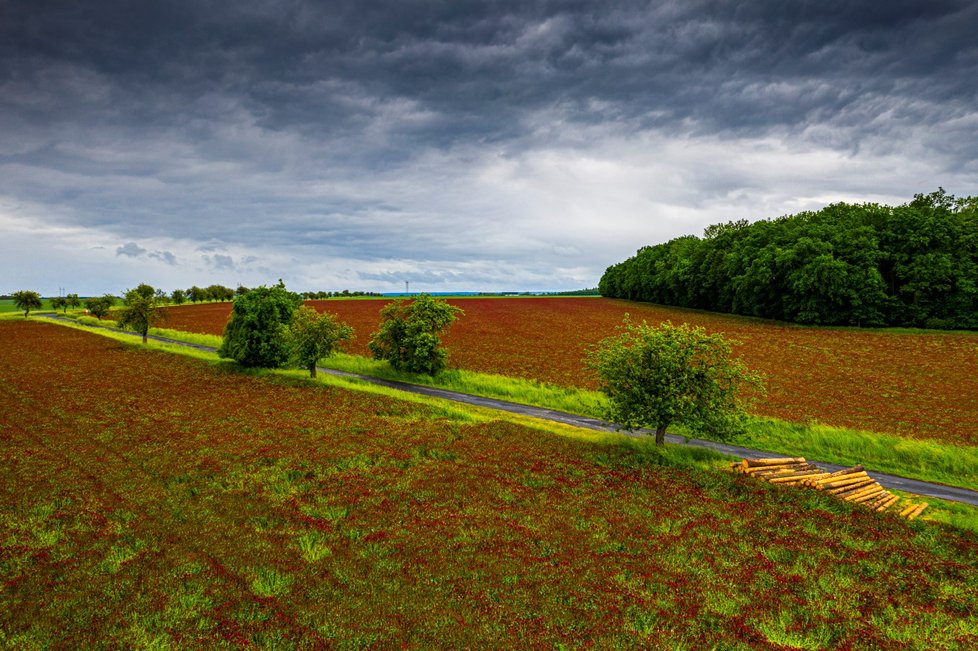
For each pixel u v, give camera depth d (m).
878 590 14.66
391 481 22.34
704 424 26.45
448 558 15.34
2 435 27.81
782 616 13.01
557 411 40.34
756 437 32.75
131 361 57.31
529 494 21.33
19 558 14.62
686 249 149.88
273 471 23.05
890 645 11.90
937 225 85.50
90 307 115.12
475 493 21.19
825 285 88.31
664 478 23.75
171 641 10.93
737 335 82.81
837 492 23.03
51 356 61.03
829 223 107.12
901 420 38.06
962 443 32.53
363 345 77.38
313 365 50.06
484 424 33.16
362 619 11.91
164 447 26.16
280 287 54.72
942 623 12.99
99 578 13.58
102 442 26.86
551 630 11.74
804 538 18.05
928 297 85.94
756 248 112.19
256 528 17.12
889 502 22.45
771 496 22.05
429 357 53.09
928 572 15.97
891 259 88.94
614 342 30.03
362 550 15.73
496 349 71.88
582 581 14.23
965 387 49.41
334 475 22.88
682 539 17.50
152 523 17.23
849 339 77.56
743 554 16.58
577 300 179.12
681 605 13.26
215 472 22.64
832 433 32.78
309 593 13.08
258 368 52.19
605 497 21.22
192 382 45.66
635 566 15.38
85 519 17.39
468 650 10.88
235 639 11.03
